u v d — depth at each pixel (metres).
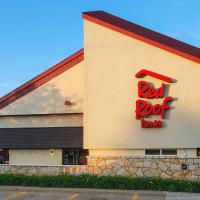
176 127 19.27
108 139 20.09
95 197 15.81
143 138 19.66
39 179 18.17
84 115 20.50
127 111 19.97
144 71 19.73
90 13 21.38
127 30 20.17
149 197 15.70
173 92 19.38
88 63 20.64
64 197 15.90
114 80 20.25
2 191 17.38
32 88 24.02
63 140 23.42
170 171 18.70
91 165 19.67
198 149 19.27
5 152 24.83
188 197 15.43
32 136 24.16
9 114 24.28
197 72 19.20
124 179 17.42
